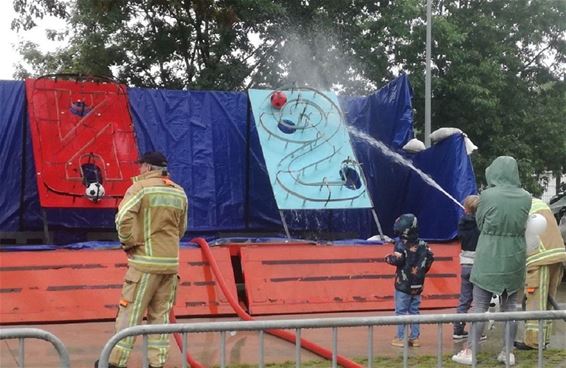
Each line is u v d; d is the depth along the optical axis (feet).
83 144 31.01
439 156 35.09
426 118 55.47
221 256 28.84
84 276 26.86
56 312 25.94
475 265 21.58
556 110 75.61
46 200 29.40
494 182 21.65
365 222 37.55
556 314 15.71
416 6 62.49
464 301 24.80
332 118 33.76
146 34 65.82
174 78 68.08
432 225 35.04
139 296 19.07
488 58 68.80
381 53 64.85
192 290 27.73
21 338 12.65
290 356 22.09
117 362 18.65
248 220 36.01
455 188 33.58
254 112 32.94
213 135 35.60
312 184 31.48
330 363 21.25
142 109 34.47
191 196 34.78
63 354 12.88
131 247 19.22
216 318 27.48
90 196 29.96
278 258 29.14
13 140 32.53
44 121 30.96
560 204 44.45
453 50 64.39
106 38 65.51
